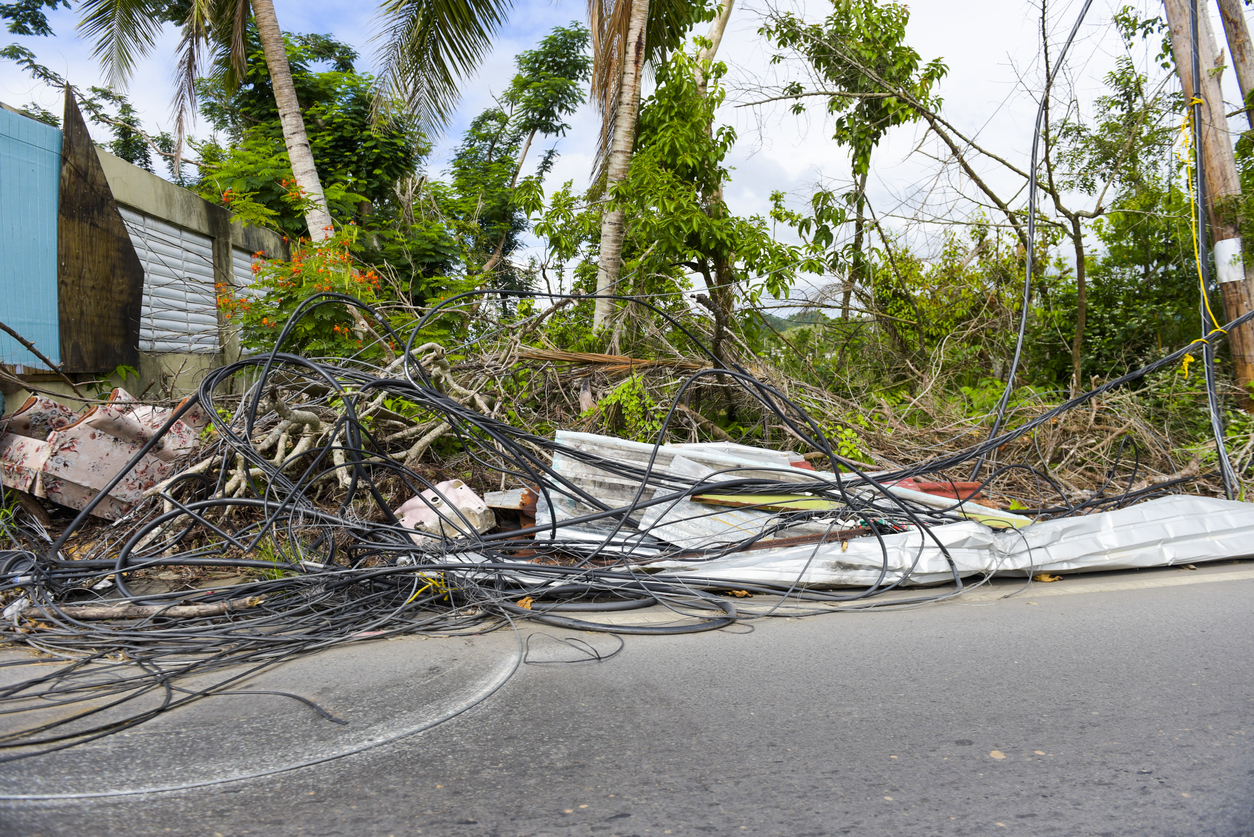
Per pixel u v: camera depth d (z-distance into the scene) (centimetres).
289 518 447
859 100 988
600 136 985
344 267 843
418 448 609
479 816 215
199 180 1462
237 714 284
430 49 1051
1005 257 1005
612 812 216
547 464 607
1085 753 250
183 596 398
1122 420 739
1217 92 780
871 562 452
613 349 858
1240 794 224
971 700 292
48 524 521
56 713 284
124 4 1106
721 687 308
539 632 383
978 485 610
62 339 754
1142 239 946
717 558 462
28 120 720
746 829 208
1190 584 455
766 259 909
